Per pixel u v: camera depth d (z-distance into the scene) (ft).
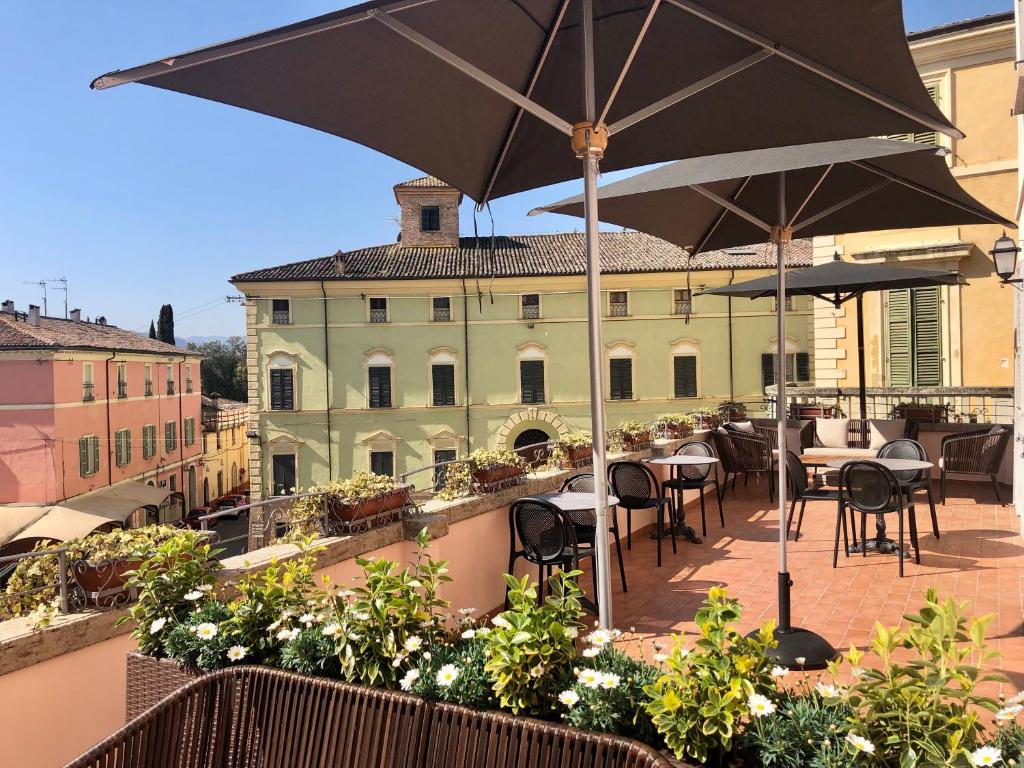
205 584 10.50
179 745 7.85
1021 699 5.81
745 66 8.96
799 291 32.91
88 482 103.55
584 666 7.24
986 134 46.06
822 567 21.49
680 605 18.45
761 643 6.90
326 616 8.77
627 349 109.09
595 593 19.72
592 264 8.91
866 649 14.84
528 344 109.29
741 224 18.65
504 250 116.88
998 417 44.11
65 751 10.98
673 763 5.99
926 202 16.53
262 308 108.37
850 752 5.70
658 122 11.36
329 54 7.80
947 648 6.23
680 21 9.42
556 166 12.32
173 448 136.05
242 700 8.24
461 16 8.11
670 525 26.50
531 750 6.55
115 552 11.96
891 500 21.53
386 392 109.09
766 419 42.73
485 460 19.62
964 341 48.85
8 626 10.93
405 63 8.57
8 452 94.32
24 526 87.15
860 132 10.19
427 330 109.09
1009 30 44.73
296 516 15.20
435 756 7.02
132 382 119.14
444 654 7.90
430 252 116.57
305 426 108.68
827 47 7.91
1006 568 20.44
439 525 16.78
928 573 20.30
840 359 54.39
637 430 29.30
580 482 21.40
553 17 9.03
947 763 5.35
